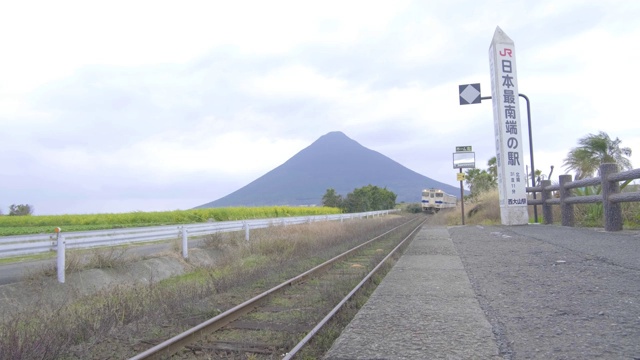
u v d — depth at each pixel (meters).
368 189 67.06
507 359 3.78
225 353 4.70
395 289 7.02
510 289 6.54
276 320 6.08
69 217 32.59
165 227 11.43
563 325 4.64
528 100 18.66
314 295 7.60
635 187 14.09
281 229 18.20
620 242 9.97
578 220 15.29
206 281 8.95
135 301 6.84
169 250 12.06
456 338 4.41
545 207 17.34
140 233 10.53
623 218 12.97
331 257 12.90
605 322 4.66
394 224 30.62
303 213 44.09
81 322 5.68
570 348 3.95
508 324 4.80
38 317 5.95
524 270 8.00
